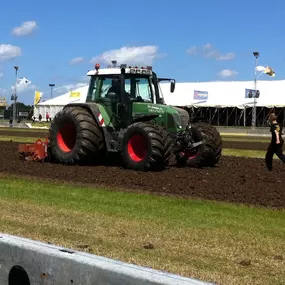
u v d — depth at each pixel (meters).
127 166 13.02
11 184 10.58
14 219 7.27
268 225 7.22
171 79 14.32
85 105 13.91
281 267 5.25
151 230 6.76
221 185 10.81
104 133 13.45
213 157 13.92
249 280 4.81
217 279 4.81
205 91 57.88
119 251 5.69
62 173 12.30
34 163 14.40
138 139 12.83
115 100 13.46
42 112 71.31
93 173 12.29
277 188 10.61
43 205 8.38
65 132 14.24
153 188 10.32
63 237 6.28
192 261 5.38
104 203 8.65
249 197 9.54
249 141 31.55
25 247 3.23
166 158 12.65
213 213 7.99
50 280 3.09
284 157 14.11
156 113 13.25
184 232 6.69
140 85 13.78
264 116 53.88
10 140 26.88
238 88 58.00
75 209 8.10
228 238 6.41
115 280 2.79
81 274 2.94
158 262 5.30
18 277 3.30
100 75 13.84
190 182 11.10
